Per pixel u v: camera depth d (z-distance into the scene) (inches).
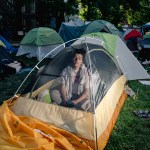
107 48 157.1
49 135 85.5
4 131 86.2
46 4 629.6
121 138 101.0
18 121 89.2
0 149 77.6
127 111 129.3
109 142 97.9
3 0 583.8
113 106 116.0
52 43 274.7
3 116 91.1
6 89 163.0
